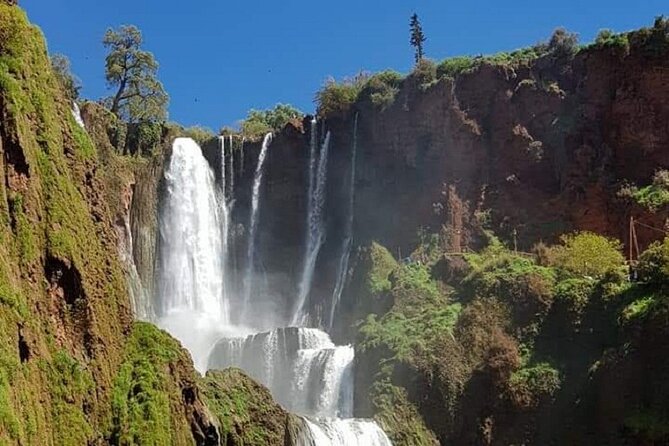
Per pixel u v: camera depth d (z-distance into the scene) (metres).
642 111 58.50
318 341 53.00
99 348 32.47
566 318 47.28
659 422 39.94
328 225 68.19
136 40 77.88
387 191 66.12
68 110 37.22
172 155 70.06
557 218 59.28
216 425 36.25
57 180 32.91
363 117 69.62
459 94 65.75
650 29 59.44
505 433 45.06
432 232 61.59
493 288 50.34
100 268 34.50
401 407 46.03
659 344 41.59
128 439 31.03
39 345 28.94
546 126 62.66
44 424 27.83
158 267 66.31
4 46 33.06
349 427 43.03
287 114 94.62
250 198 71.56
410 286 54.31
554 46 65.06
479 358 47.53
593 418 43.00
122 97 76.69
